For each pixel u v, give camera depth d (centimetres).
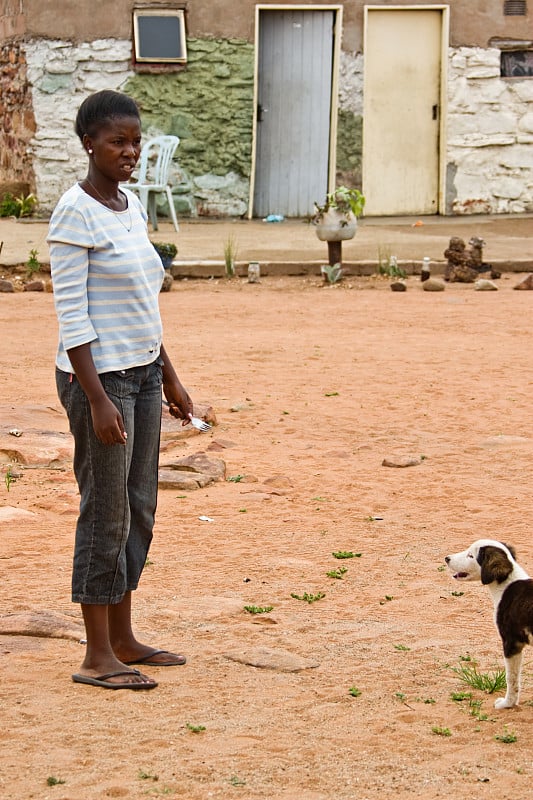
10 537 694
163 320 1575
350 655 515
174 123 2472
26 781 383
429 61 2555
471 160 2594
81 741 416
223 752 408
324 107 2545
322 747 414
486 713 449
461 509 769
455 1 2511
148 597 594
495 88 2567
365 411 1064
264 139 2555
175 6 2423
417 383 1183
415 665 502
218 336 1454
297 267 1989
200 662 505
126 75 2444
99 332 457
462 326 1525
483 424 1016
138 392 477
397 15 2514
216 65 2458
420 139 2592
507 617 445
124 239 459
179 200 2505
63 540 691
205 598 592
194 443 951
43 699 457
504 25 2538
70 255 448
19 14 2448
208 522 737
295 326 1534
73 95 2442
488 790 381
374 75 2538
